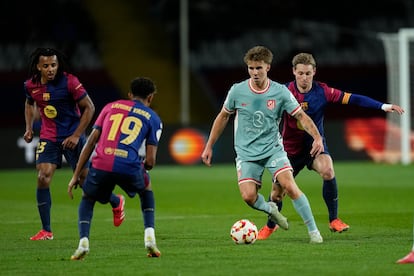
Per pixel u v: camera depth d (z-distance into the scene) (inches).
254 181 1184.2
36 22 4143.7
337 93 1325.0
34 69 1318.9
